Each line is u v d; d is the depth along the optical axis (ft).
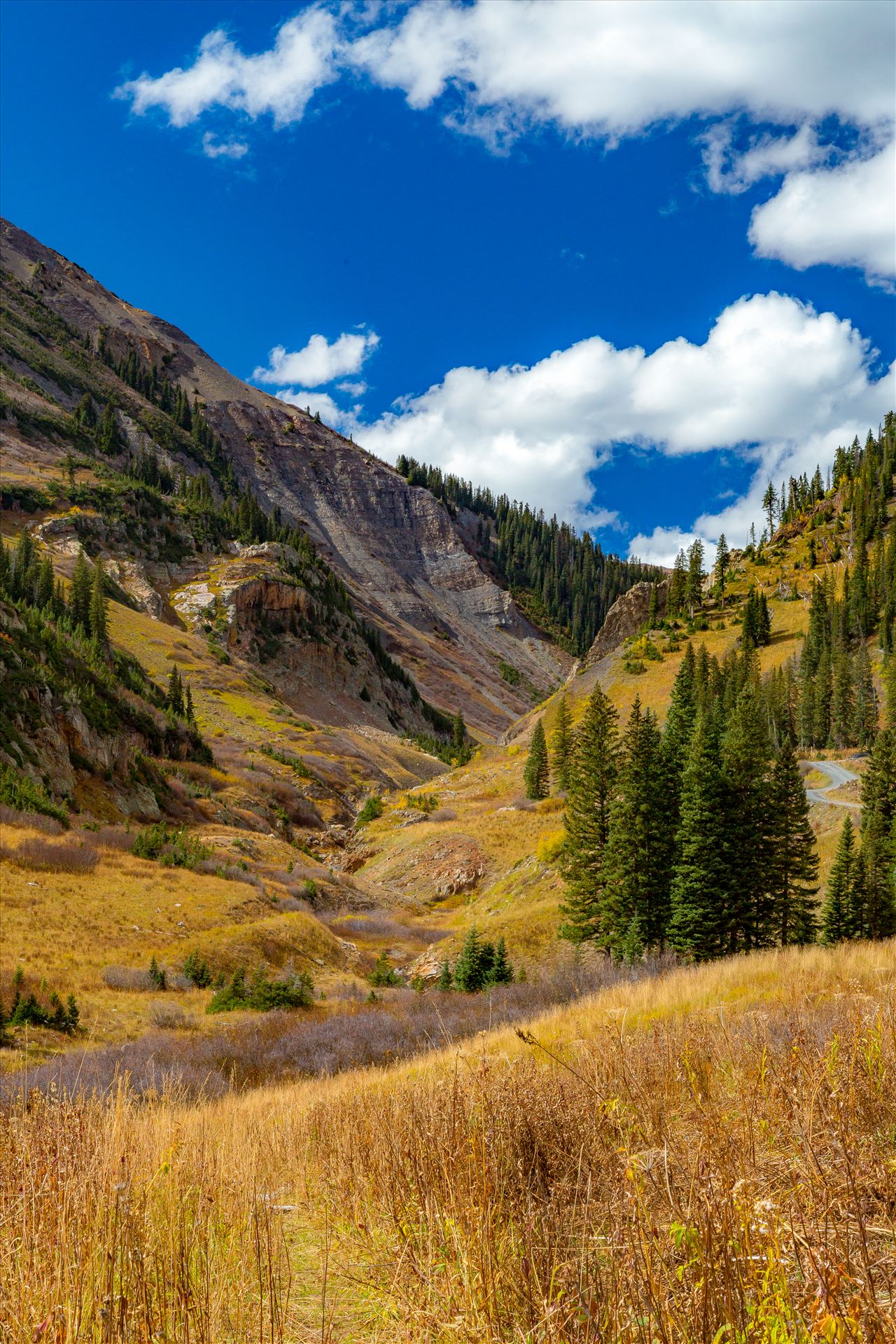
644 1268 9.62
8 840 145.79
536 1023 47.98
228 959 130.72
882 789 145.07
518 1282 10.41
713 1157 11.93
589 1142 15.56
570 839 132.87
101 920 129.18
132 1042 84.02
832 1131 13.46
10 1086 33.71
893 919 113.19
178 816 223.30
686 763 135.44
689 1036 23.94
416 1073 39.88
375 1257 13.78
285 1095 45.52
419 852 241.76
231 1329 11.47
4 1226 12.20
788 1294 9.02
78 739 200.44
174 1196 15.42
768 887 118.62
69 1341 9.73
